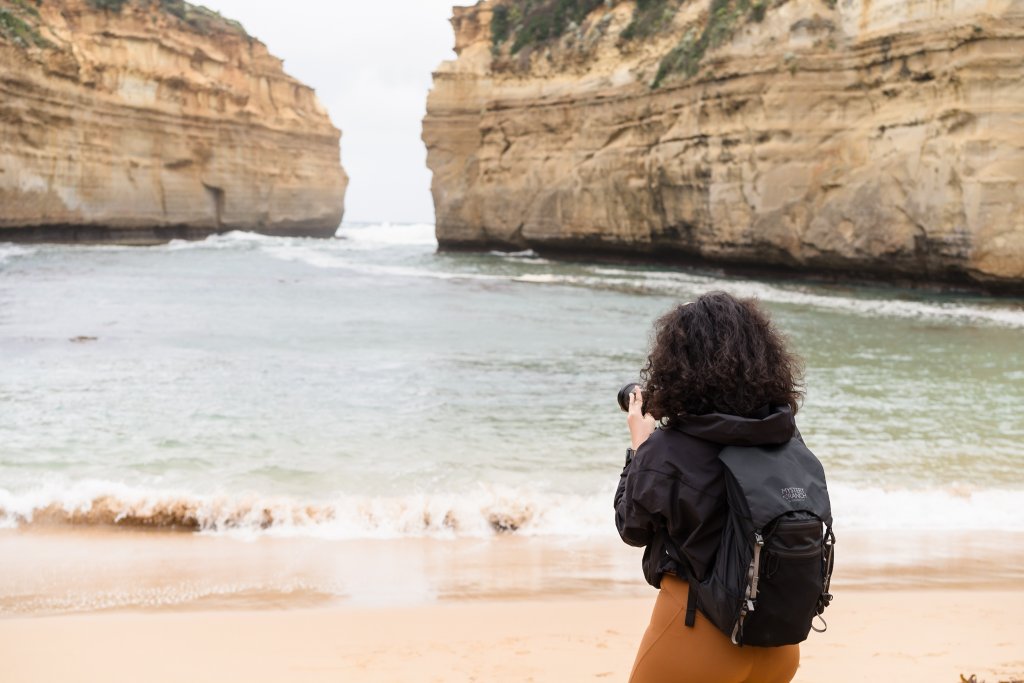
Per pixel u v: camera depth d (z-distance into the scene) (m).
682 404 1.97
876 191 25.78
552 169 41.22
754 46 29.64
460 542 6.24
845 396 11.16
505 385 11.72
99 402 10.20
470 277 30.45
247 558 5.78
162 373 12.03
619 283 28.30
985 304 21.69
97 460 7.92
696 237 32.62
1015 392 11.47
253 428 9.20
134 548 5.97
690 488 1.89
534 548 6.09
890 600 4.94
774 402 1.99
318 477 7.58
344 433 9.07
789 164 28.28
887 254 25.56
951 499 7.17
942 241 23.41
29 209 41.06
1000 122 22.28
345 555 5.87
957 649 4.07
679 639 1.95
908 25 25.20
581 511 6.86
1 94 38.62
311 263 36.97
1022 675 3.66
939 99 24.16
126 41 50.75
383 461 8.10
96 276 28.19
